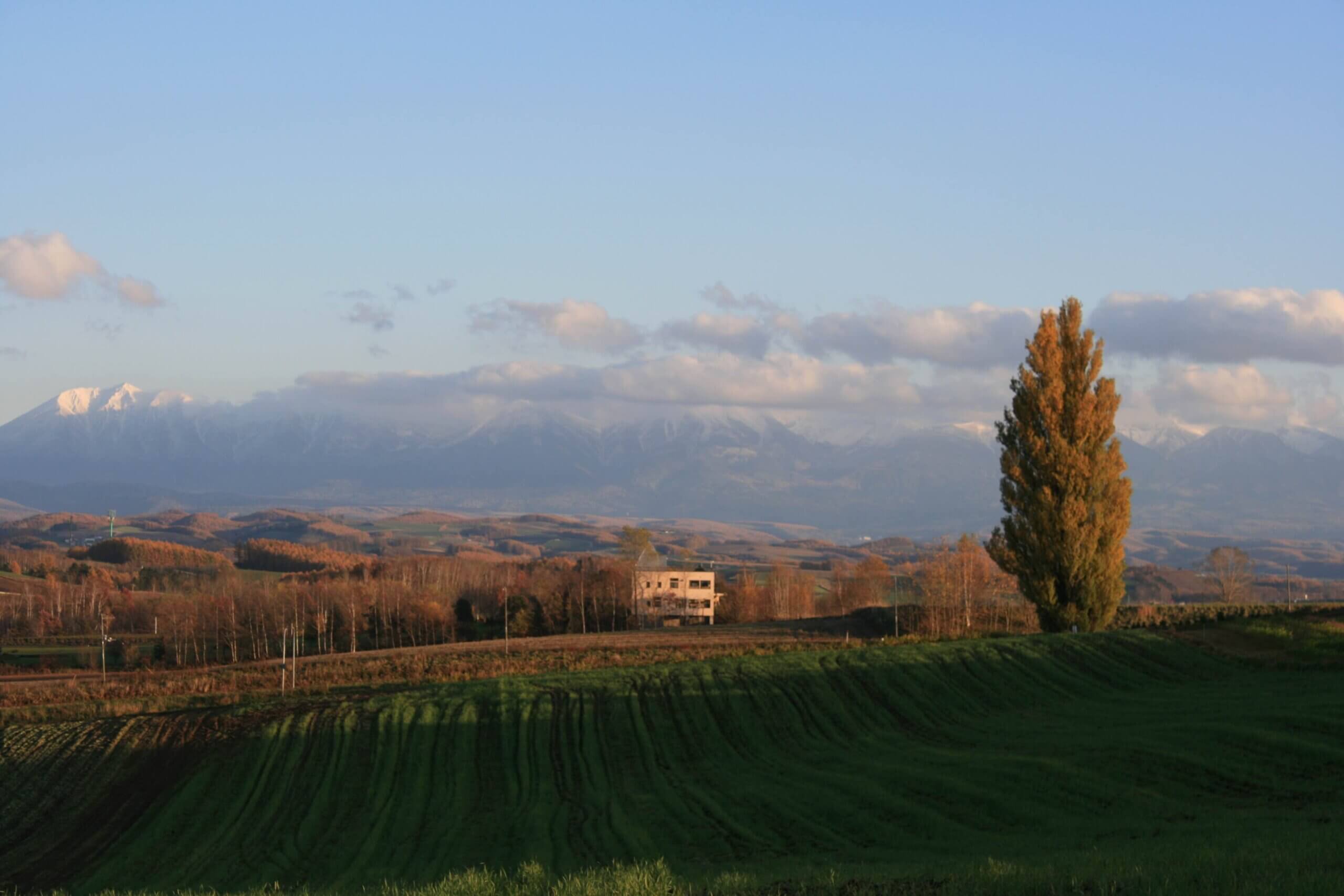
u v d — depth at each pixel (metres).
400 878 32.72
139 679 74.19
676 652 73.62
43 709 61.75
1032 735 43.44
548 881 22.20
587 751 46.25
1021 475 68.31
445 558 185.25
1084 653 59.56
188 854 37.38
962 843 30.30
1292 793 32.22
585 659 71.62
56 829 40.69
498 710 51.72
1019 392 69.00
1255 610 79.19
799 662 59.34
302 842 37.56
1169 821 30.00
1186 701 48.25
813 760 43.22
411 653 82.81
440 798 41.31
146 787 44.22
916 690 53.34
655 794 40.06
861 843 31.98
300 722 50.31
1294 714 40.66
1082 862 21.83
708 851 32.62
